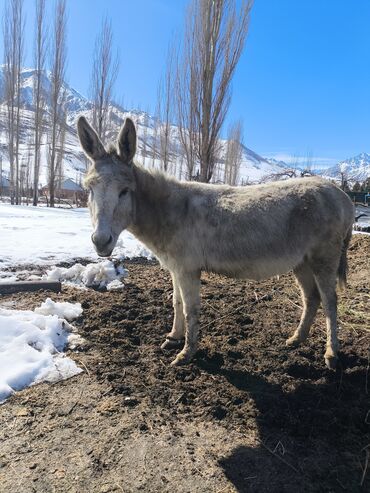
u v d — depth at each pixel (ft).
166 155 74.95
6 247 22.62
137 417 9.35
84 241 25.30
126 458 8.13
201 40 43.88
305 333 13.14
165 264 12.41
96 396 10.03
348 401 10.38
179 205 11.75
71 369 11.06
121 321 14.20
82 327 13.64
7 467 7.77
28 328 12.31
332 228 11.92
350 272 20.83
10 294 15.84
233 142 130.00
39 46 82.12
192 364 11.88
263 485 7.68
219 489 7.53
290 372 11.69
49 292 16.22
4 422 8.95
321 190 12.07
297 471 8.06
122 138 10.86
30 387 10.21
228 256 11.63
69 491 7.30
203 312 15.46
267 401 10.17
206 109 44.93
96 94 80.64
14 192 88.74
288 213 11.59
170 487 7.50
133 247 24.07
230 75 44.78
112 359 11.77
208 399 10.21
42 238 25.66
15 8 82.84
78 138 11.26
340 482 7.81
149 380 10.93
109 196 10.41
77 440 8.54
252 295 17.34
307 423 9.46
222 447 8.63
